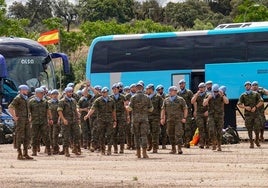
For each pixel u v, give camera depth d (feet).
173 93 91.61
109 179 68.28
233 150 96.99
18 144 88.33
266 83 120.26
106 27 347.36
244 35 121.70
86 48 370.32
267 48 120.47
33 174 73.20
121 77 128.47
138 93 86.94
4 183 66.64
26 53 131.64
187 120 103.24
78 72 282.15
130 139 103.14
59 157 91.35
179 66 125.18
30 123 92.22
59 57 134.82
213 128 95.25
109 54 129.29
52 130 97.91
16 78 130.21
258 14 330.13
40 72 132.05
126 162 83.51
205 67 123.54
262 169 74.74
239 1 508.53
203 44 123.95
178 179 67.62
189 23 506.48
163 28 367.45
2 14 241.76
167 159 86.07
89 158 89.35
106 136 92.94
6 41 131.54
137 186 63.36
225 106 123.03
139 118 86.84
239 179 67.05
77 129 92.63
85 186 63.98
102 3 529.45
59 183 66.13
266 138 128.47
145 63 127.24
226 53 122.52
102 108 92.38
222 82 122.62
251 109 100.01
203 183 64.54
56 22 318.04
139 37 127.85
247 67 121.29
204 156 88.84
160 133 106.93
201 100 100.73
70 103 92.22
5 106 127.03
